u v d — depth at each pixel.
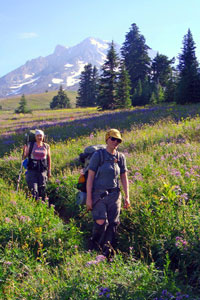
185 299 3.49
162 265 4.56
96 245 5.50
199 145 9.42
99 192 5.23
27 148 7.75
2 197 7.33
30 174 7.75
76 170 9.12
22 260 4.72
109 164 5.23
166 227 4.99
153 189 6.39
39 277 4.33
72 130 19.39
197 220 4.76
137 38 78.94
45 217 5.88
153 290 3.68
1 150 16.09
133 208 5.87
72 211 7.16
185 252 4.36
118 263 4.35
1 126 37.97
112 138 5.19
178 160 7.83
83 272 4.14
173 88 47.53
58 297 3.82
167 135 11.42
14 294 4.04
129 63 79.19
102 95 54.09
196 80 36.09
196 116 17.20
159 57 77.06
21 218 5.75
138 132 13.18
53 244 5.18
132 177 7.41
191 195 5.90
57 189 7.90
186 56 52.34
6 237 5.28
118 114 27.50
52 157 11.46
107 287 3.74
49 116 55.41
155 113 22.91
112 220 5.30
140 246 5.14
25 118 58.09
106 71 53.38
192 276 4.15
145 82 66.44
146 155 9.17
